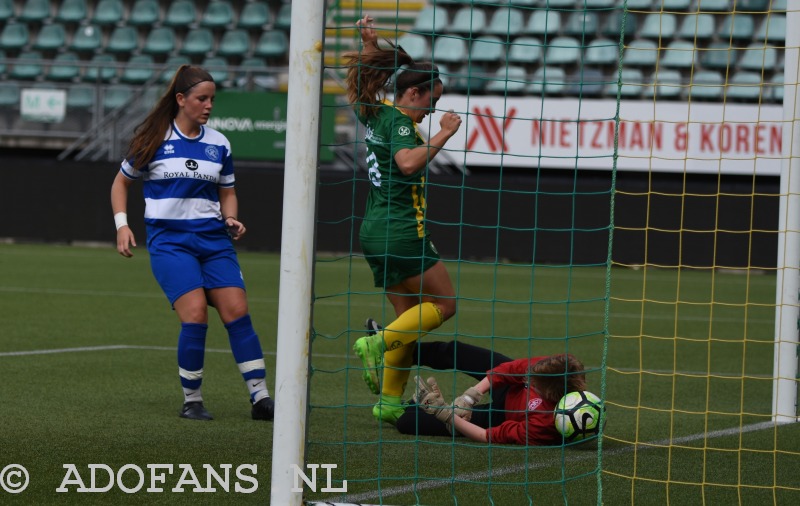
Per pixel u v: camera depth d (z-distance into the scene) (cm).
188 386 1886
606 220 6166
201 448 1638
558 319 3838
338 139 6669
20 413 1884
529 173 6600
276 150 6550
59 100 6862
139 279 4778
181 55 7794
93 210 6588
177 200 1877
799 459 1673
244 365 1888
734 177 6256
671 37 7281
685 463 1627
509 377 1734
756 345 3262
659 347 3158
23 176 6619
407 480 1465
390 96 4188
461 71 7406
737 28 7181
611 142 6347
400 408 1852
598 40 7369
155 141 1862
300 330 1241
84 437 1694
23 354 2625
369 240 1808
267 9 7938
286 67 7725
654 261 6131
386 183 1792
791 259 1984
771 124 6178
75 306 3728
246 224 6506
